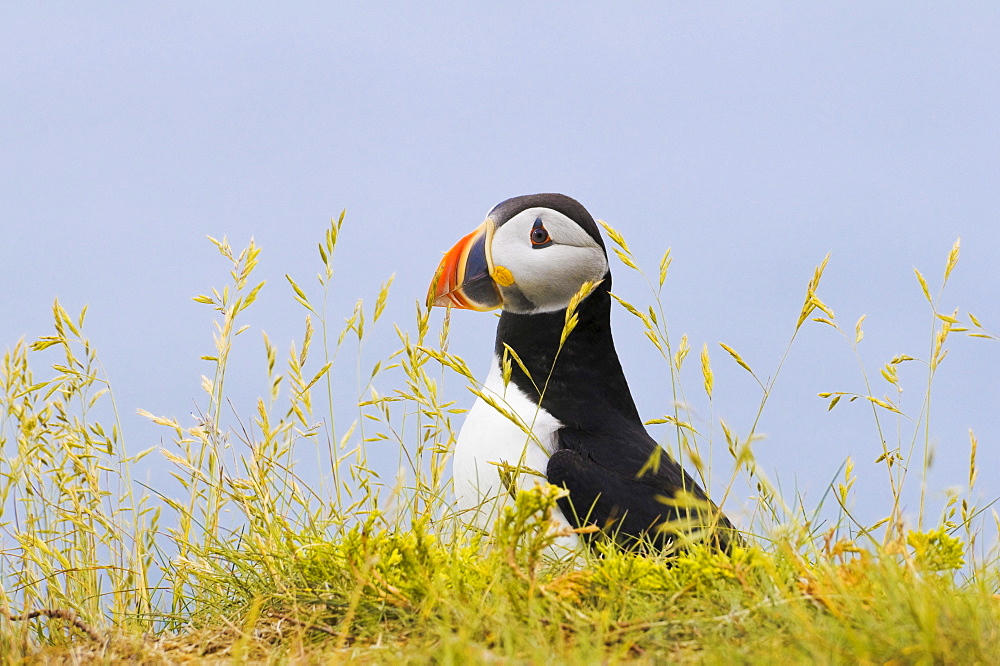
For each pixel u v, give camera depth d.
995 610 6.09
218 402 9.05
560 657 5.77
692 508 8.98
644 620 6.50
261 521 8.45
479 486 9.36
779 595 6.45
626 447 9.62
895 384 8.89
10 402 9.18
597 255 10.26
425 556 7.14
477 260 10.23
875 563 6.74
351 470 9.62
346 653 6.41
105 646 7.26
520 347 10.23
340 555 7.64
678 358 9.21
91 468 9.25
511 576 6.78
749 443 6.61
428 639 6.39
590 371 10.16
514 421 8.59
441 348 10.20
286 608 7.38
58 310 9.35
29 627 7.76
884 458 8.80
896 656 5.51
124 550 9.11
